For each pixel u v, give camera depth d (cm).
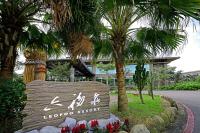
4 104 512
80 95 577
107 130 523
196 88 2625
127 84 2586
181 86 2698
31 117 481
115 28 834
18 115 536
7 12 637
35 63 888
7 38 639
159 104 1088
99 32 748
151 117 750
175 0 519
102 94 629
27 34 788
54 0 552
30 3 622
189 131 720
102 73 2755
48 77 1888
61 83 541
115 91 2128
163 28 672
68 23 616
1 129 504
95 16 627
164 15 593
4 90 521
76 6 587
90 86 602
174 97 1692
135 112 852
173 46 816
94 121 538
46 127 493
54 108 521
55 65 1845
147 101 1209
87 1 596
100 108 620
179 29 735
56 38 756
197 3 505
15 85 546
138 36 854
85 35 666
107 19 817
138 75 1153
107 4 571
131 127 635
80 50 662
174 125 791
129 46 899
